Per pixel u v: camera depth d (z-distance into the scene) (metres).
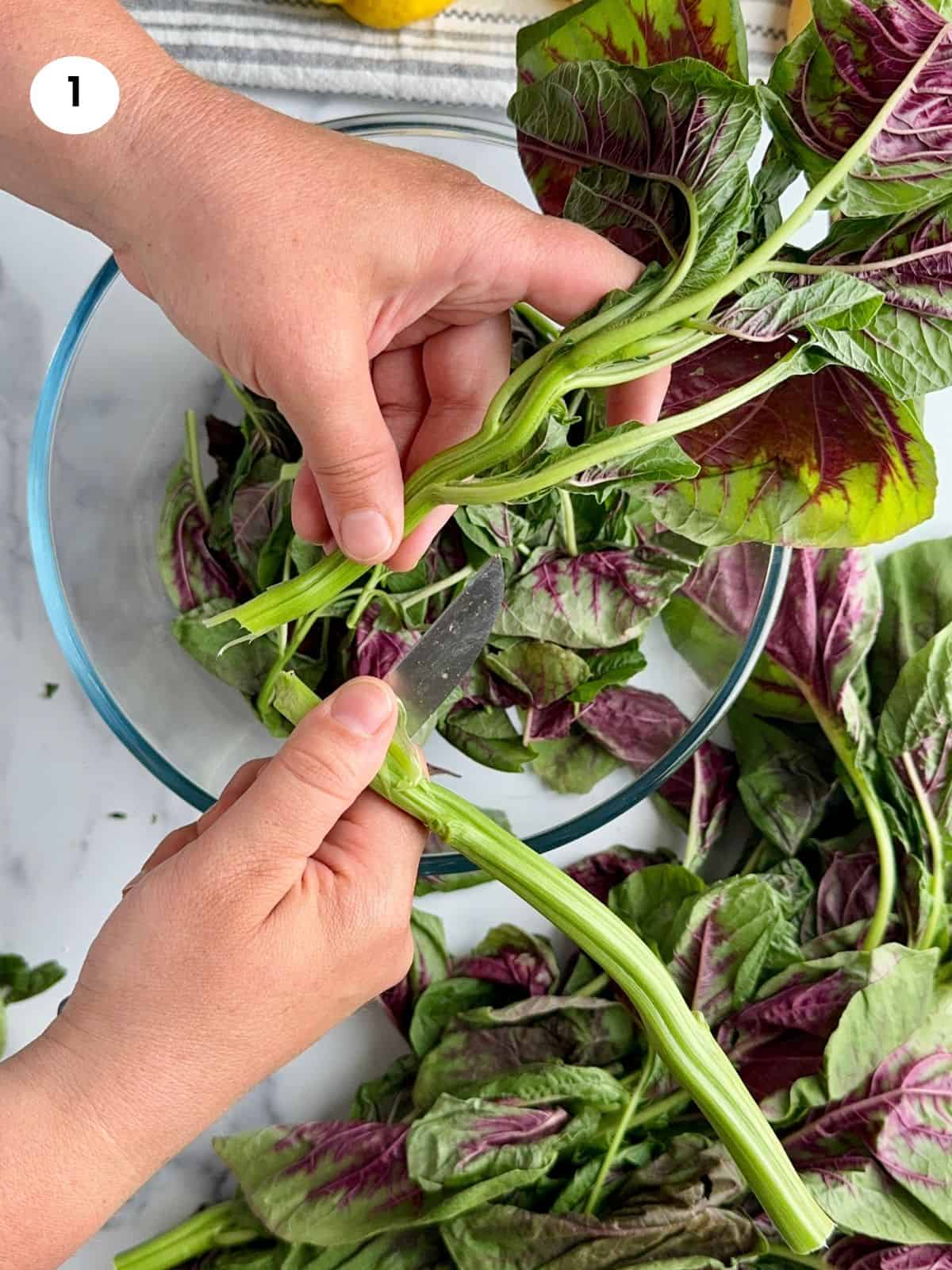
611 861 0.52
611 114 0.35
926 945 0.47
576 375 0.32
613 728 0.49
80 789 0.51
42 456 0.46
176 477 0.49
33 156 0.35
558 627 0.46
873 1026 0.45
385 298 0.35
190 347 0.49
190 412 0.49
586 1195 0.45
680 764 0.47
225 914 0.34
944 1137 0.44
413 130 0.46
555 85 0.35
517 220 0.35
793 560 0.49
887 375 0.36
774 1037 0.47
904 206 0.34
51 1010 0.51
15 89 0.34
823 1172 0.45
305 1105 0.50
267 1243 0.47
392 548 0.35
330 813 0.35
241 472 0.47
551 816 0.50
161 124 0.34
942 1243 0.44
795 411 0.40
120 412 0.49
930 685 0.47
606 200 0.36
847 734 0.49
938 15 0.32
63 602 0.46
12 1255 0.35
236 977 0.35
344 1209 0.45
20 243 0.51
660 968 0.39
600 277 0.35
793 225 0.33
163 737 0.50
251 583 0.48
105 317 0.47
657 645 0.49
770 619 0.46
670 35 0.37
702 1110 0.39
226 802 0.41
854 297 0.33
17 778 0.51
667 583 0.46
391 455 0.35
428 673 0.39
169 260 0.35
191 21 0.50
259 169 0.34
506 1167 0.43
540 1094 0.45
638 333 0.32
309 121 0.52
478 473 0.35
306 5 0.50
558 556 0.47
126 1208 0.49
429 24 0.50
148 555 0.50
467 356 0.40
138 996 0.35
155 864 0.41
